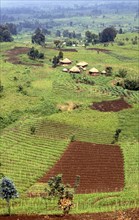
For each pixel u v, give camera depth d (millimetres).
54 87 177625
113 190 91625
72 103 158000
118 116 144750
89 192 90062
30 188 92562
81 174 100500
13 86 173375
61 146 117375
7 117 140875
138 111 151250
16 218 61125
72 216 63094
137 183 95688
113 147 119062
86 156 111250
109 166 105625
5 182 64812
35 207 78188
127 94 177625
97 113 147000
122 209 68625
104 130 131500
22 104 152625
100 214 64500
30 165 104812
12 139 122250
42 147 116375
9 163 105562
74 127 132500
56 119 138000
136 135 129625
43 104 153625
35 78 193000
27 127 131625
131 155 112938
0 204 81250
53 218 61188
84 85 187375
